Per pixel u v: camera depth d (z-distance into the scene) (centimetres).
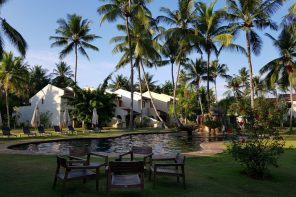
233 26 3466
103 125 4847
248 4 3238
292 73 3591
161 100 6388
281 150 973
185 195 757
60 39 5028
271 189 845
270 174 1018
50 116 4794
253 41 3491
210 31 3816
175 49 4409
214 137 2920
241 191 816
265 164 979
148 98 6131
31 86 6019
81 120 4125
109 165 694
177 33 3878
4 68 4000
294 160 1316
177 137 3012
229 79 6012
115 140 2659
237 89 6256
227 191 806
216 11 3438
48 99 4853
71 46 5034
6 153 1459
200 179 925
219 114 3672
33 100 4991
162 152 1916
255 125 987
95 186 820
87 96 4134
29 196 725
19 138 2505
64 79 6900
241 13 3381
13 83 4016
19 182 850
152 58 4009
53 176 926
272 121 983
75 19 4941
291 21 2197
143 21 3688
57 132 3172
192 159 1318
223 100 4609
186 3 3909
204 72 5425
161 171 827
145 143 2473
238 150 991
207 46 3850
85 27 5016
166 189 808
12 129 4209
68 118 3916
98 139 2653
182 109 4944
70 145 2248
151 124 4997
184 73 5875
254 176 981
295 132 3575
